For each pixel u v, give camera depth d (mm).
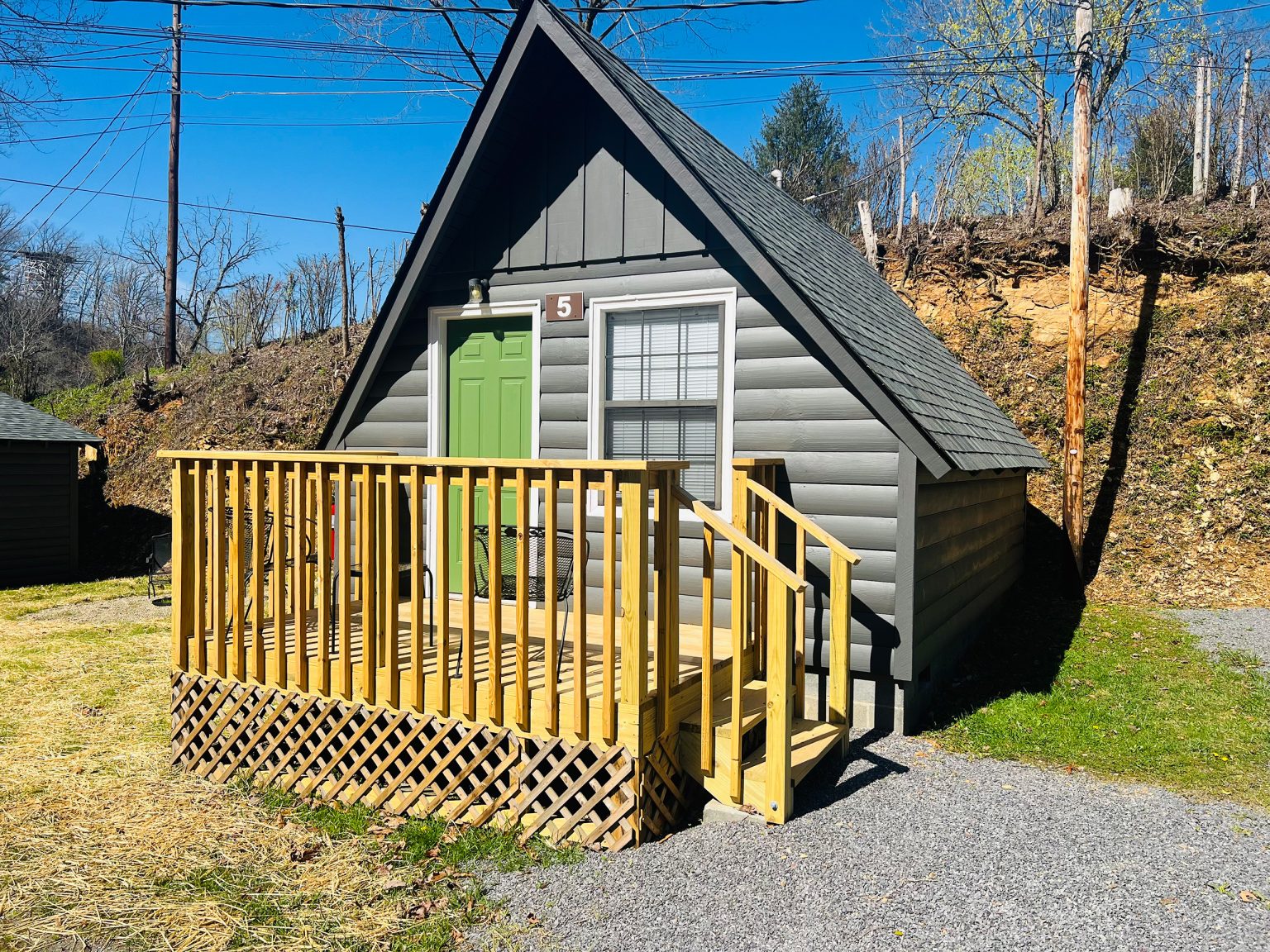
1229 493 10828
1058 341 13258
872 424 5711
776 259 5746
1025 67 18656
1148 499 11195
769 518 5676
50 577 14000
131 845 4285
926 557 5969
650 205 6520
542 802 4504
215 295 38125
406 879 3861
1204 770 5055
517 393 7160
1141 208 14211
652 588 6562
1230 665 7188
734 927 3361
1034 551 11266
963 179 25312
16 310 35781
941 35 20906
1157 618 8930
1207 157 17188
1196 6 17422
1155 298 12914
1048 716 6027
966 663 7418
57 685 7277
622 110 6055
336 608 6793
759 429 6102
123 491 17562
